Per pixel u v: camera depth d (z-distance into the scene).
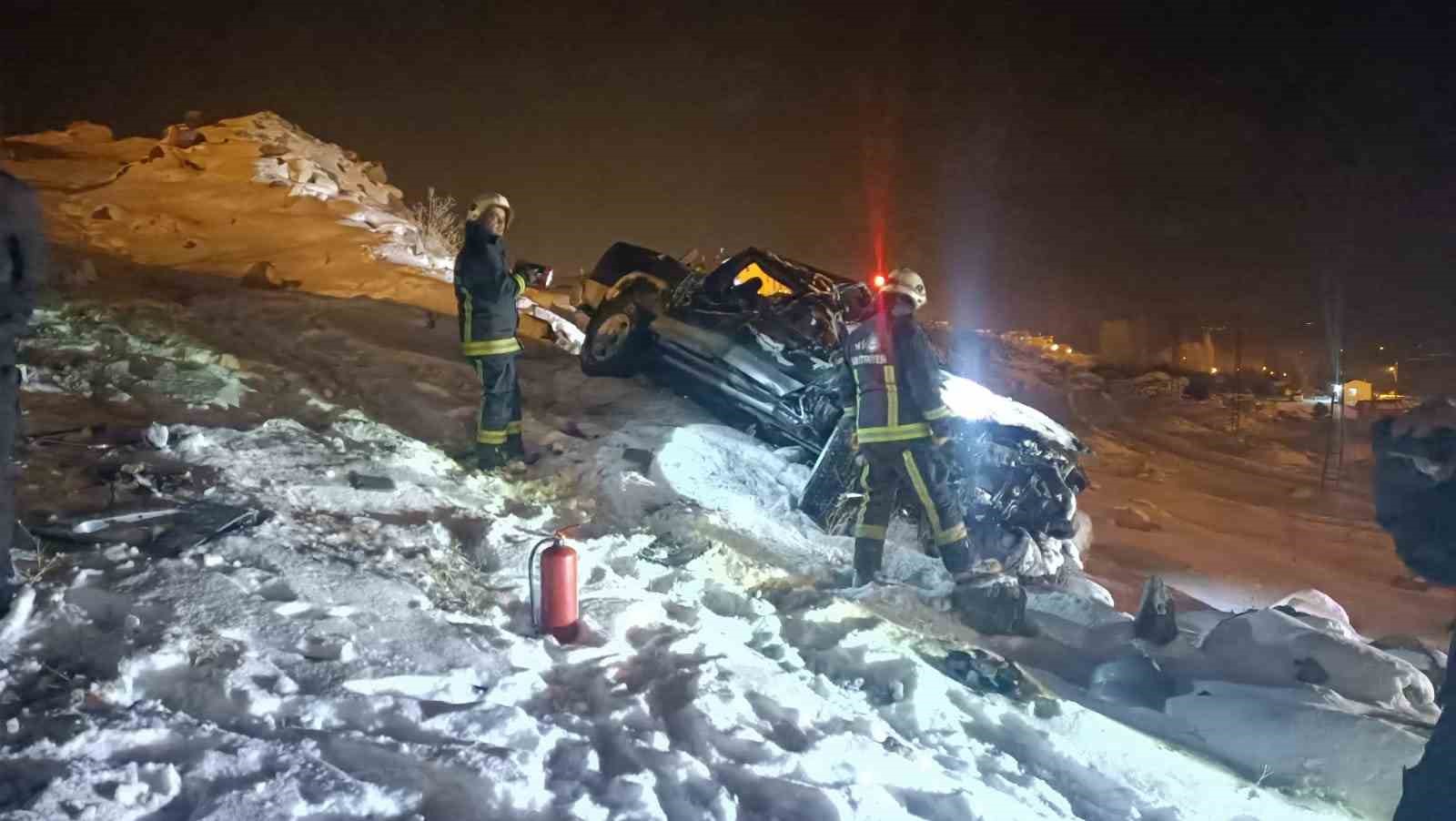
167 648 3.96
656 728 4.19
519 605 5.22
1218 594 9.75
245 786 3.25
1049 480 8.27
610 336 10.61
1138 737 5.24
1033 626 6.58
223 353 9.30
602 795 3.61
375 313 11.83
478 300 7.75
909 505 8.32
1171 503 13.56
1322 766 5.25
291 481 6.35
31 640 3.96
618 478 7.72
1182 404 21.78
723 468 8.55
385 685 4.07
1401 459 3.04
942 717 5.00
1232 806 4.72
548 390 10.40
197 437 6.75
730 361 9.60
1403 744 5.21
